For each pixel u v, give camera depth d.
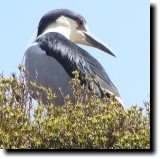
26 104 12.27
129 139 11.32
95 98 13.46
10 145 11.23
